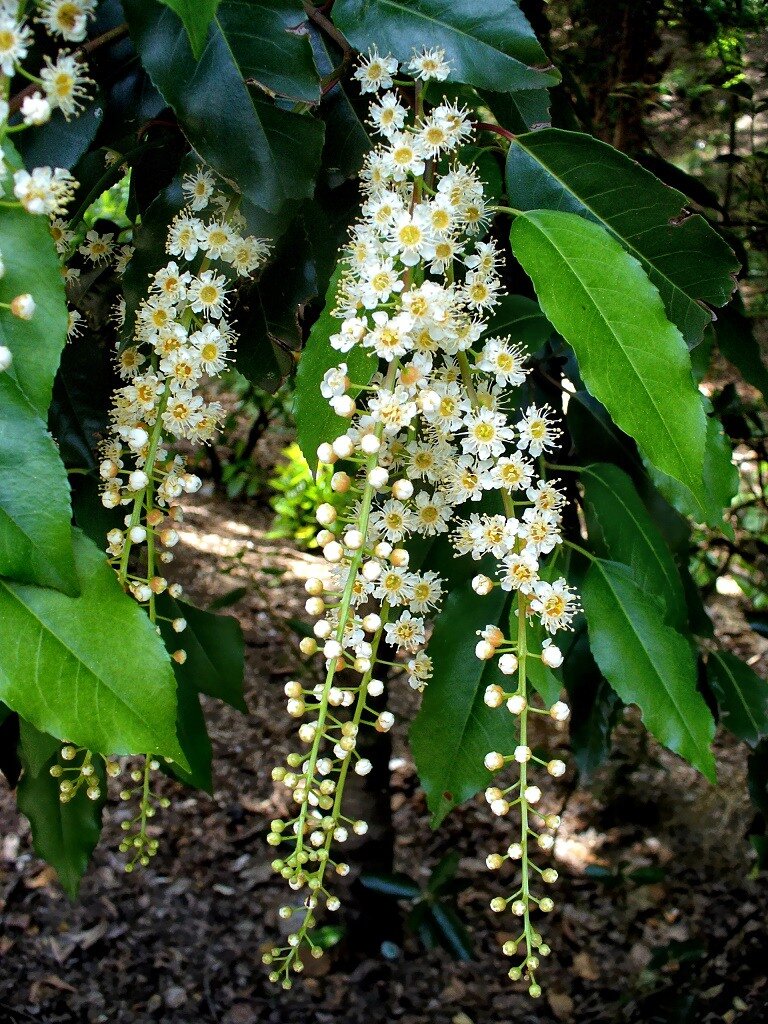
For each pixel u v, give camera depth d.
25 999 0.60
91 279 0.25
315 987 0.62
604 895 0.68
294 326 0.24
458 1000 0.61
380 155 0.20
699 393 0.18
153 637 0.18
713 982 0.46
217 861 0.71
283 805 0.76
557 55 0.39
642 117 0.50
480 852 0.73
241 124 0.19
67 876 0.28
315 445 0.20
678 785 0.77
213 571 0.97
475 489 0.20
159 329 0.21
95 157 0.23
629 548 0.27
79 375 0.24
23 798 0.28
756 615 0.45
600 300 0.19
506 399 0.22
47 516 0.16
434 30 0.20
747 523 0.73
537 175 0.22
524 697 0.19
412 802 0.77
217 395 0.94
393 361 0.18
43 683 0.17
